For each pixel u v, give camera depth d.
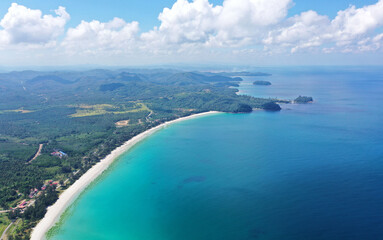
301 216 162.25
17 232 156.00
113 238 150.75
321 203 176.25
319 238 141.75
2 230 158.62
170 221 164.88
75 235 153.75
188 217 168.00
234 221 160.88
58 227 161.38
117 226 161.62
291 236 144.38
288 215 164.00
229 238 145.50
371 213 161.88
